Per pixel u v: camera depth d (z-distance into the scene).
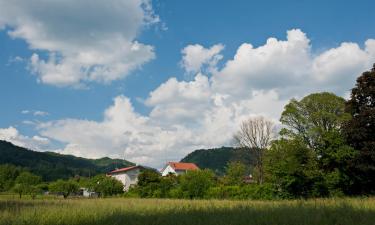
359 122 39.94
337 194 38.94
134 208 20.80
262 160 64.00
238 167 69.00
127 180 112.00
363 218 13.79
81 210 17.78
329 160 40.97
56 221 14.64
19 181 74.94
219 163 158.12
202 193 51.66
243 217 14.52
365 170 37.97
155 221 14.40
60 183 70.94
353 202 21.92
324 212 15.60
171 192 58.28
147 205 24.09
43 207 19.88
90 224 13.99
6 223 14.38
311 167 41.59
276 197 41.47
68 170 145.75
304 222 12.85
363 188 39.88
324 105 56.34
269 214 15.45
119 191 74.75
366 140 40.03
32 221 14.60
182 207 20.95
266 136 64.81
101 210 18.53
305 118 55.41
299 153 41.94
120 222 14.38
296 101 57.19
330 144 41.38
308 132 53.19
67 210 17.61
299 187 40.66
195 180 53.00
